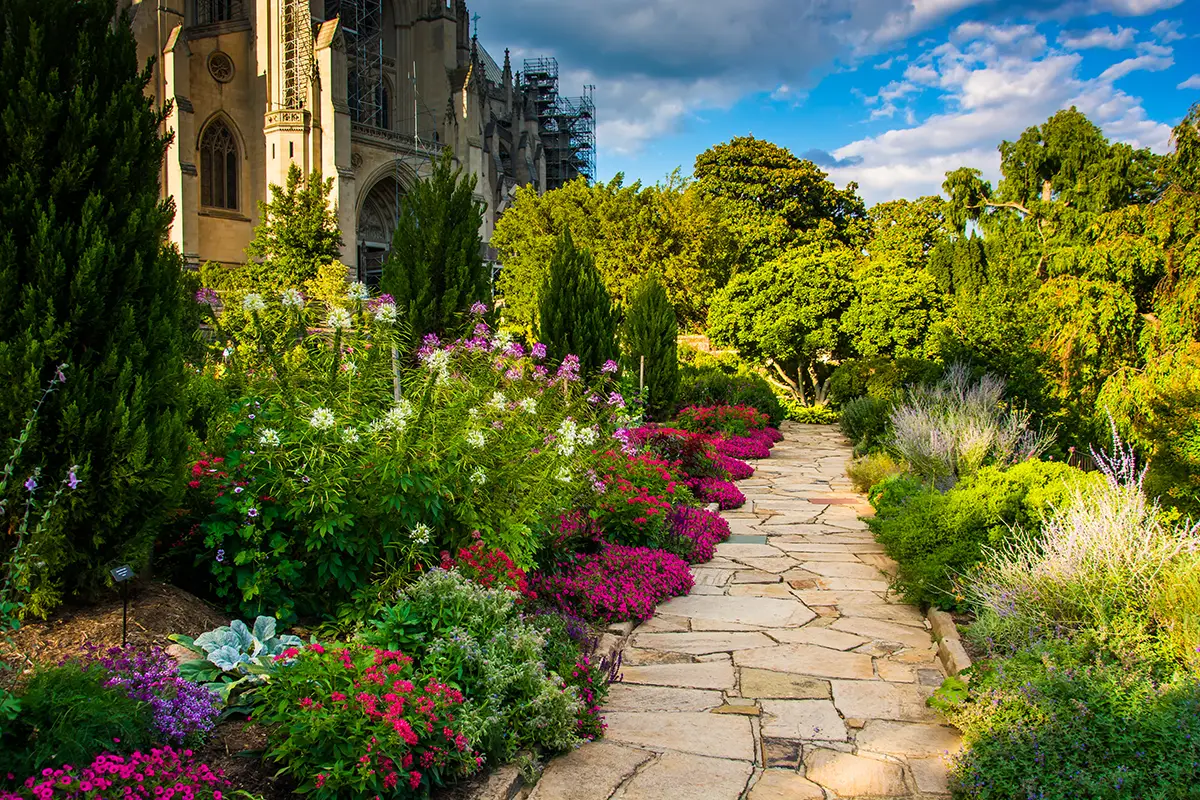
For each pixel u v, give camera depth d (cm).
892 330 2427
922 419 1216
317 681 350
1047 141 2552
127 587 437
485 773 382
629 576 693
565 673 468
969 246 3050
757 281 2666
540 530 635
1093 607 489
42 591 419
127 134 459
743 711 480
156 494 460
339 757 328
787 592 741
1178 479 697
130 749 312
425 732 346
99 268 438
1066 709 385
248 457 489
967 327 1761
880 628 638
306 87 4678
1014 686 416
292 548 498
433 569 482
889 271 2542
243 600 472
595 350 1363
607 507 796
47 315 420
